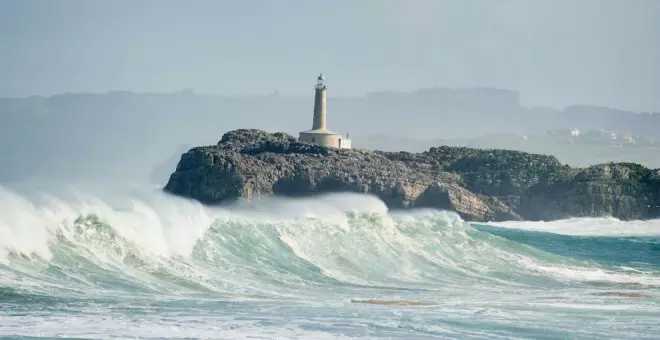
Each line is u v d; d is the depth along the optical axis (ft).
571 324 554.87
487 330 529.04
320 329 508.94
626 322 568.41
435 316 564.71
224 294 621.31
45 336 453.58
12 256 587.27
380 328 520.01
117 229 649.20
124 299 563.07
